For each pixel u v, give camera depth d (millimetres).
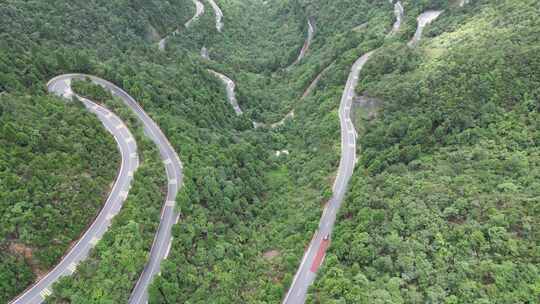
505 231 85875
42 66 144000
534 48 124250
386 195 107562
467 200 95938
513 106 118562
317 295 90000
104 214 106500
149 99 144750
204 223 106250
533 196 92562
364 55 193375
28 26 162000
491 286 78375
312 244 111062
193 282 92938
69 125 115000
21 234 87000
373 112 152875
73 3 192250
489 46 138625
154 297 85750
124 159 123938
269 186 141750
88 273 88125
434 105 129750
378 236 93500
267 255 110500
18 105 110250
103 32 196000
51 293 87500
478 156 109688
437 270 83812
